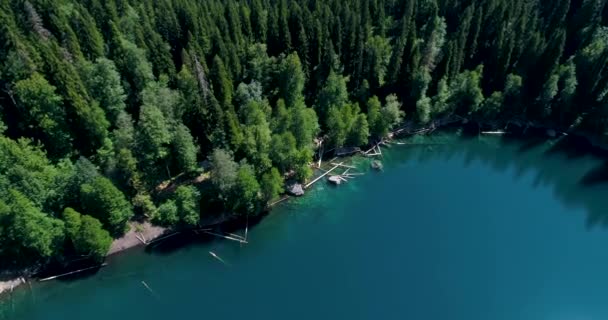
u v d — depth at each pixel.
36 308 78.75
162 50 103.75
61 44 101.44
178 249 88.25
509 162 117.25
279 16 119.38
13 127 86.62
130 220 88.88
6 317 77.38
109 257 85.25
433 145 119.75
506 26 123.50
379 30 130.75
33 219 76.31
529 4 129.00
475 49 125.94
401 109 120.00
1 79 84.25
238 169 90.00
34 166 80.25
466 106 123.69
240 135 92.12
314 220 95.62
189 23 113.12
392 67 114.62
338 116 104.94
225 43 113.50
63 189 82.00
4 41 85.75
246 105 96.94
